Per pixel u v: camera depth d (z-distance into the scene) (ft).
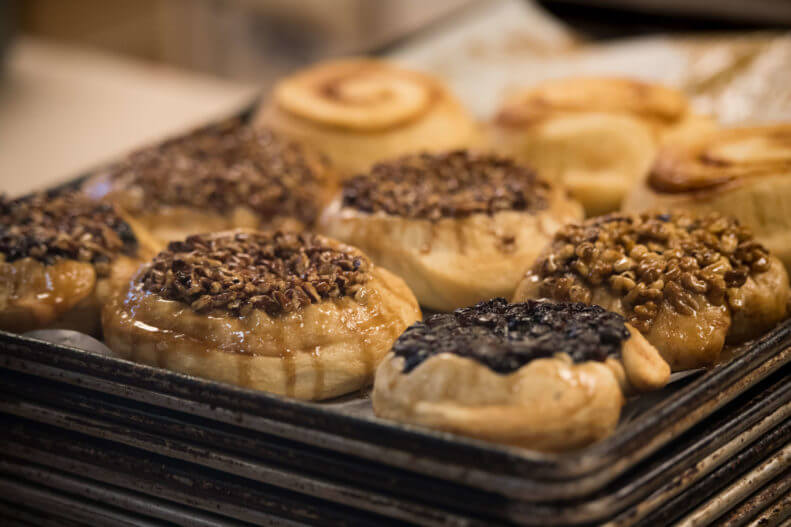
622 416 2.05
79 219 2.40
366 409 2.14
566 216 2.46
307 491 2.02
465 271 2.36
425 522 1.96
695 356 2.17
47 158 3.37
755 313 2.23
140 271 2.26
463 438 1.91
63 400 2.12
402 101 2.89
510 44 3.36
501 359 1.98
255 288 2.18
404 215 2.40
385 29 5.21
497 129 2.87
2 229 2.36
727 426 2.05
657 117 2.81
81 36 5.53
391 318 2.20
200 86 4.22
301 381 2.15
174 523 2.12
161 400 2.05
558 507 1.90
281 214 2.58
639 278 2.20
